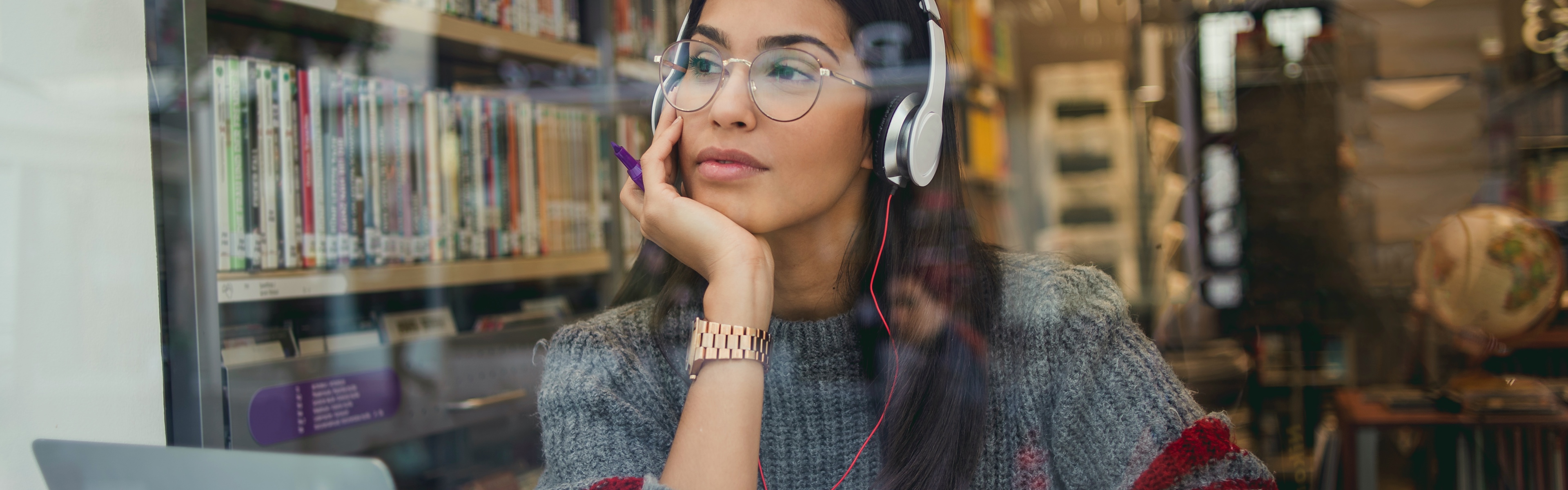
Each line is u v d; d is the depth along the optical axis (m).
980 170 2.28
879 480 0.65
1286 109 1.55
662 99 0.66
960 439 0.65
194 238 0.80
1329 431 1.27
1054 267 0.73
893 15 0.61
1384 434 1.22
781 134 0.60
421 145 1.04
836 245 0.67
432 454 1.04
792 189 0.61
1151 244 1.77
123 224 0.80
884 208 0.68
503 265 1.14
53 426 0.78
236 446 0.80
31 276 0.78
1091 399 0.65
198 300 0.80
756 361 0.57
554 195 1.23
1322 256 1.41
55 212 0.79
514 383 1.14
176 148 0.80
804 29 0.59
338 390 0.91
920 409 0.65
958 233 0.70
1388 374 1.30
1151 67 2.36
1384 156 1.48
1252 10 1.64
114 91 0.80
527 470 1.13
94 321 0.80
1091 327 0.67
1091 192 2.51
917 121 0.61
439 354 1.04
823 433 0.67
